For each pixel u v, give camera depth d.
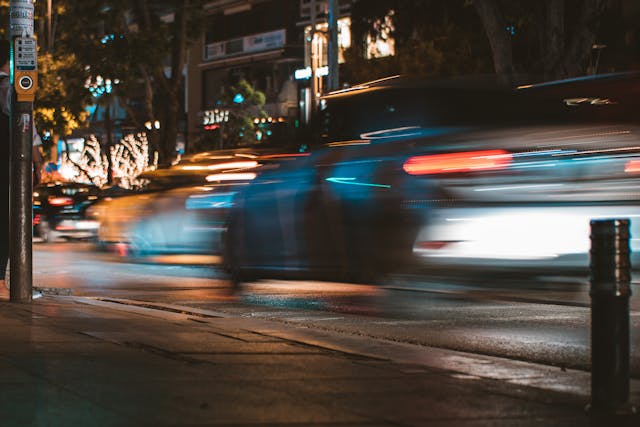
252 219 15.28
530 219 12.44
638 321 10.99
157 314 10.79
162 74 50.81
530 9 29.17
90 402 6.18
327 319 11.48
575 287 13.27
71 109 52.78
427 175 12.94
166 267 20.06
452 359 8.35
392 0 38.00
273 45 71.88
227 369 7.46
